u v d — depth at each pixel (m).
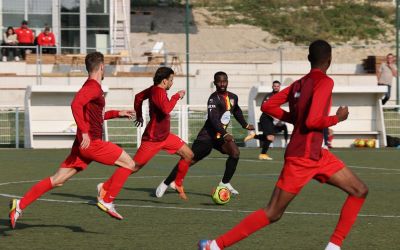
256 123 42.81
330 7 80.12
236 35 72.62
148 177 27.11
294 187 12.29
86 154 15.62
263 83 55.78
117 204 20.22
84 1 58.97
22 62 55.59
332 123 12.05
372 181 26.19
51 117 43.00
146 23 73.69
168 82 19.44
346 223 12.70
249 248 14.34
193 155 20.61
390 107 45.06
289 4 80.56
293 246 14.52
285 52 70.00
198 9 78.38
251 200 21.11
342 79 58.25
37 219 17.62
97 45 59.12
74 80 54.12
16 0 58.41
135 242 14.89
